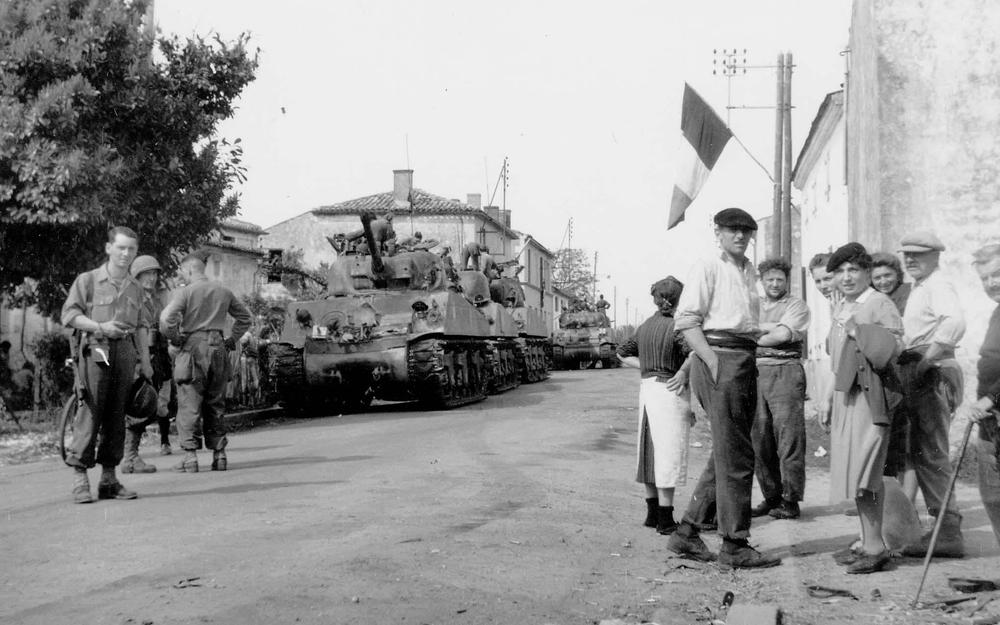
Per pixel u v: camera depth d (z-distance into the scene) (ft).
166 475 29.84
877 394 17.84
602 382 95.91
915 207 34.30
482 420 51.31
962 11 34.04
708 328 18.84
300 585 15.65
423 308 59.62
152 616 13.92
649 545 20.27
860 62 38.96
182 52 51.57
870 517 18.19
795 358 23.94
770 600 15.90
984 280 17.99
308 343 59.98
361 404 64.80
